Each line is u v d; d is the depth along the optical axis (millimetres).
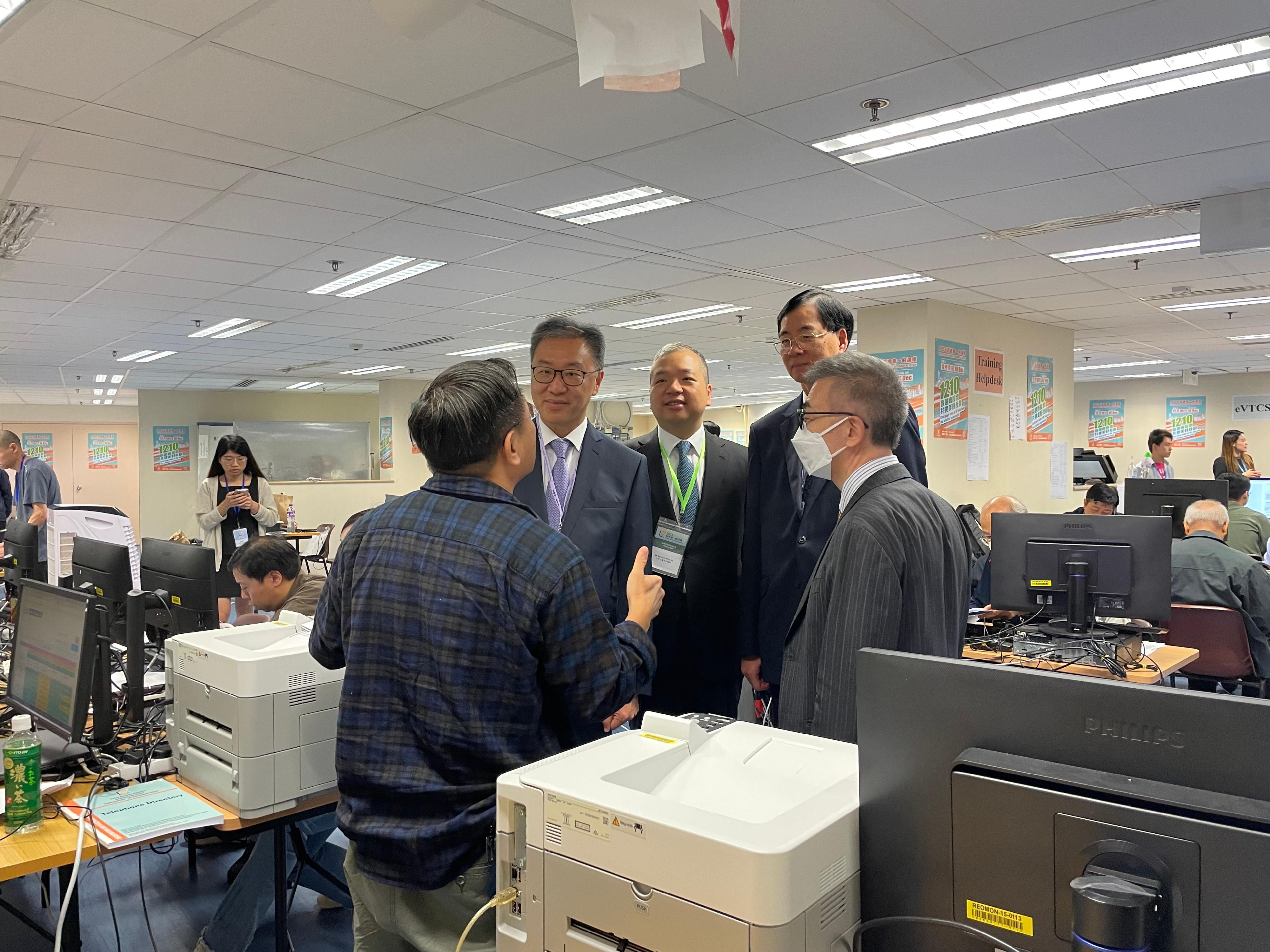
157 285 6145
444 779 1212
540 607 1222
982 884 725
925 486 1483
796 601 2025
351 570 1330
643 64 921
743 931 740
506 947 951
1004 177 3988
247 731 1650
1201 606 3557
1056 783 685
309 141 3447
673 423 2250
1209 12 2510
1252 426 12742
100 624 2002
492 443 1302
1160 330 8750
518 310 7461
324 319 7734
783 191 4164
